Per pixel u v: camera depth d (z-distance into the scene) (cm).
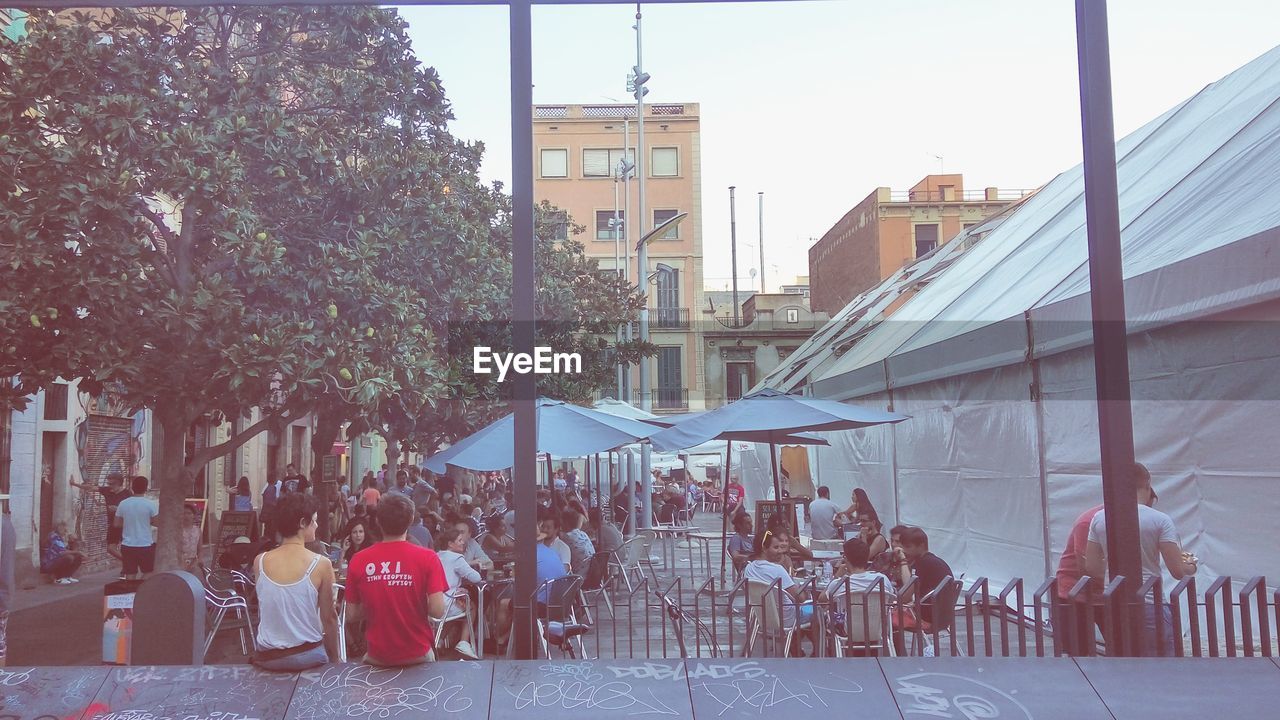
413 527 1191
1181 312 899
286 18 1370
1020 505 1187
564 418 1195
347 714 589
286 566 621
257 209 1334
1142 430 994
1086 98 716
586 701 613
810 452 2508
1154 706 611
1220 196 974
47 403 1852
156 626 652
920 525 1528
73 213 1141
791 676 638
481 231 1711
